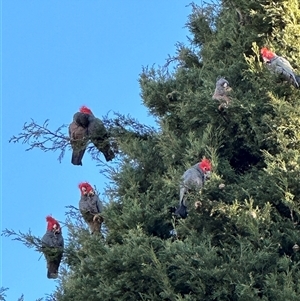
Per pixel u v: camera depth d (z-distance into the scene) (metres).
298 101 8.70
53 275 9.13
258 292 7.00
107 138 9.92
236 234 7.72
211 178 7.99
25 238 9.00
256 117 8.71
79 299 8.05
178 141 9.09
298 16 9.56
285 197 7.79
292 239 7.63
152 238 7.89
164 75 10.17
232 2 10.02
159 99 9.95
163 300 7.48
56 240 9.21
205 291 7.21
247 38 9.61
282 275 7.13
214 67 9.72
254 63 9.10
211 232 7.84
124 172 9.11
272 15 9.47
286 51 9.38
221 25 10.48
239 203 7.77
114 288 7.63
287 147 8.31
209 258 7.22
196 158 8.67
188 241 7.55
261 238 7.45
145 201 8.72
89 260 8.23
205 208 7.75
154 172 9.24
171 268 7.52
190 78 10.02
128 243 7.80
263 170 8.28
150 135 9.83
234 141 8.96
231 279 7.09
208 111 8.88
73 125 9.95
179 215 8.09
